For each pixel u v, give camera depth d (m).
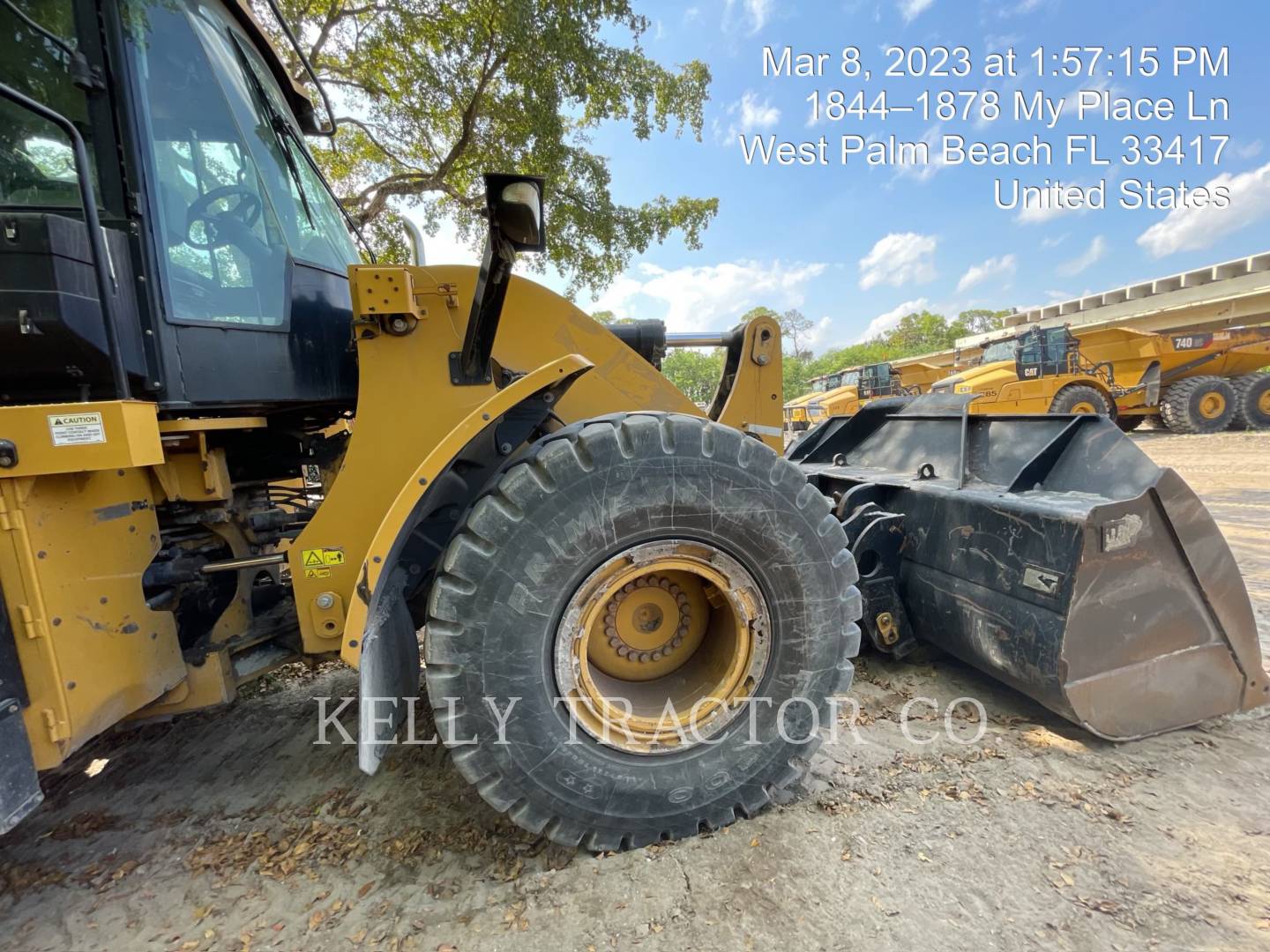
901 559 2.84
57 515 1.47
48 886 1.75
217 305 1.79
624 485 1.63
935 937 1.41
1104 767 2.03
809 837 1.76
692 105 9.72
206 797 2.15
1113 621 2.06
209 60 1.87
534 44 7.15
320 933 1.53
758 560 1.77
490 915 1.55
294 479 2.81
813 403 18.09
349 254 2.53
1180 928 1.40
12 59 1.56
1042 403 12.42
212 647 1.92
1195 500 2.09
